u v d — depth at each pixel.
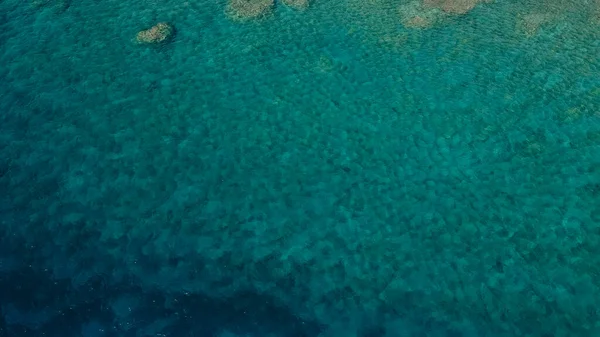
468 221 23.70
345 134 27.91
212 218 23.45
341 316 20.31
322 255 22.31
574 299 20.80
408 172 25.98
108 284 20.66
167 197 24.14
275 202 24.33
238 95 29.95
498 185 25.31
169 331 19.41
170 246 22.22
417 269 21.84
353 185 25.28
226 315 20.06
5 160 25.22
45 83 29.66
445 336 19.80
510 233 23.19
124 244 22.11
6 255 21.36
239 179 25.25
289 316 20.20
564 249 22.53
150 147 26.44
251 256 22.11
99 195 23.97
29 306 19.72
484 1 38.22
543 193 24.89
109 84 29.94
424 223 23.62
